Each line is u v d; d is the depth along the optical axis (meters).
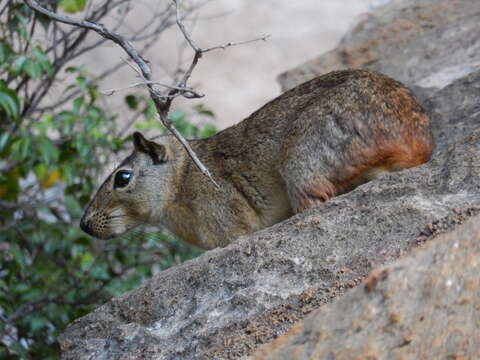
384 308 6.46
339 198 9.07
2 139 13.00
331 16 30.39
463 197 8.40
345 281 7.93
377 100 10.25
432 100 12.73
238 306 8.20
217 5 30.77
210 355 7.64
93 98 13.90
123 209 12.15
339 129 10.22
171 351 8.02
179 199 11.86
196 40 29.03
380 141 10.10
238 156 11.45
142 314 8.77
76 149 14.04
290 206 11.28
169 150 11.93
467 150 8.85
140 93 15.90
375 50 15.35
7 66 13.05
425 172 8.91
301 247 8.59
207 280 8.73
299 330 6.73
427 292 6.41
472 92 12.56
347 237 8.51
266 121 11.30
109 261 14.73
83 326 8.95
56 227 14.40
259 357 6.68
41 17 13.38
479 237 6.60
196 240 11.97
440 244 6.73
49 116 14.48
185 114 14.52
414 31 15.41
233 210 11.47
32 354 13.40
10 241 14.08
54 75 14.25
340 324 6.55
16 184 14.41
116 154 14.48
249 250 8.79
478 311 6.17
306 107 10.77
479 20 14.95
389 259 8.00
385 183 8.98
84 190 14.23
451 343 6.09
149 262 14.38
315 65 15.65
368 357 6.21
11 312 13.34
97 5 16.45
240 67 28.19
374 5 18.12
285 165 10.59
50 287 13.88
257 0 31.20
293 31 29.70
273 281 8.34
